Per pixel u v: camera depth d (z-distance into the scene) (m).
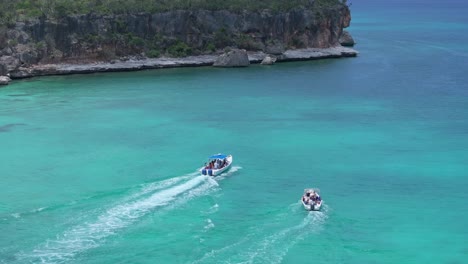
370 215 60.56
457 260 52.31
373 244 54.66
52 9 140.25
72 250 52.25
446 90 118.69
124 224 57.12
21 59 130.62
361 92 117.12
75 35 139.38
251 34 159.00
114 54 143.12
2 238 54.34
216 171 69.94
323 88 120.94
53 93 114.31
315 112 101.25
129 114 99.00
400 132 89.69
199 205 62.00
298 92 117.12
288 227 57.22
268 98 111.62
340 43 183.12
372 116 98.69
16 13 137.62
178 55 150.00
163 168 73.06
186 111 101.31
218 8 156.75
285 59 155.50
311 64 151.38
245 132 89.06
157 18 150.12
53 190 66.06
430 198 65.12
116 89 118.81
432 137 87.25
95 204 61.66
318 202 61.19
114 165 74.19
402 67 145.75
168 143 83.38
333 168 74.06
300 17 164.00
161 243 53.56
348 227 57.72
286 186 67.94
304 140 85.38
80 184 67.75
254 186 67.56
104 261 50.59
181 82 126.75
